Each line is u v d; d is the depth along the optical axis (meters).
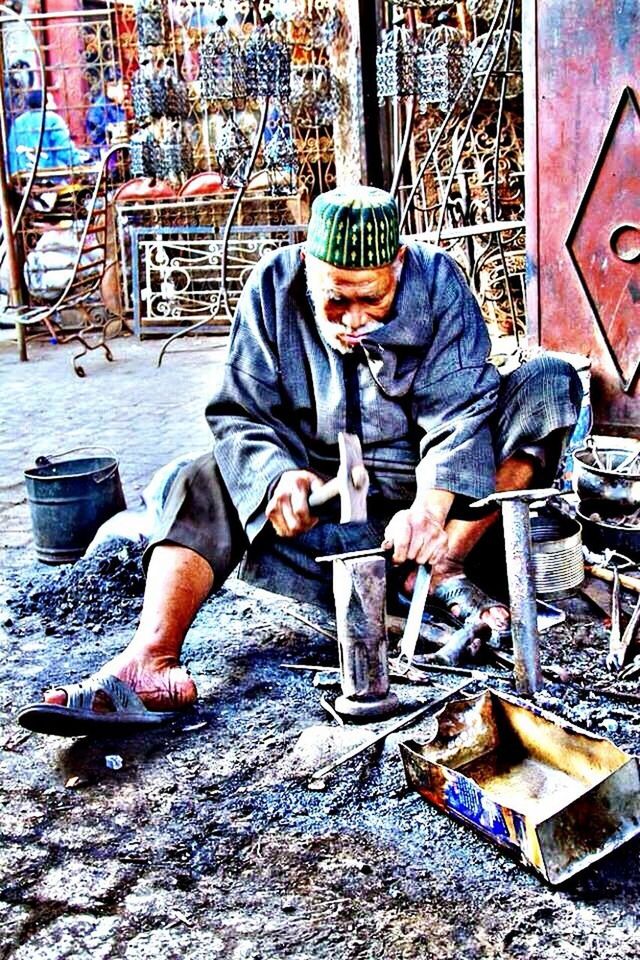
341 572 2.23
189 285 9.21
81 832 1.96
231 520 2.49
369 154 6.11
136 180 9.20
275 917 1.69
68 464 3.80
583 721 2.20
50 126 10.64
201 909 1.73
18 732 2.35
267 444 2.48
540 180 3.94
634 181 3.71
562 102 3.82
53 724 2.18
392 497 2.67
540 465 2.68
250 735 2.27
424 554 2.25
